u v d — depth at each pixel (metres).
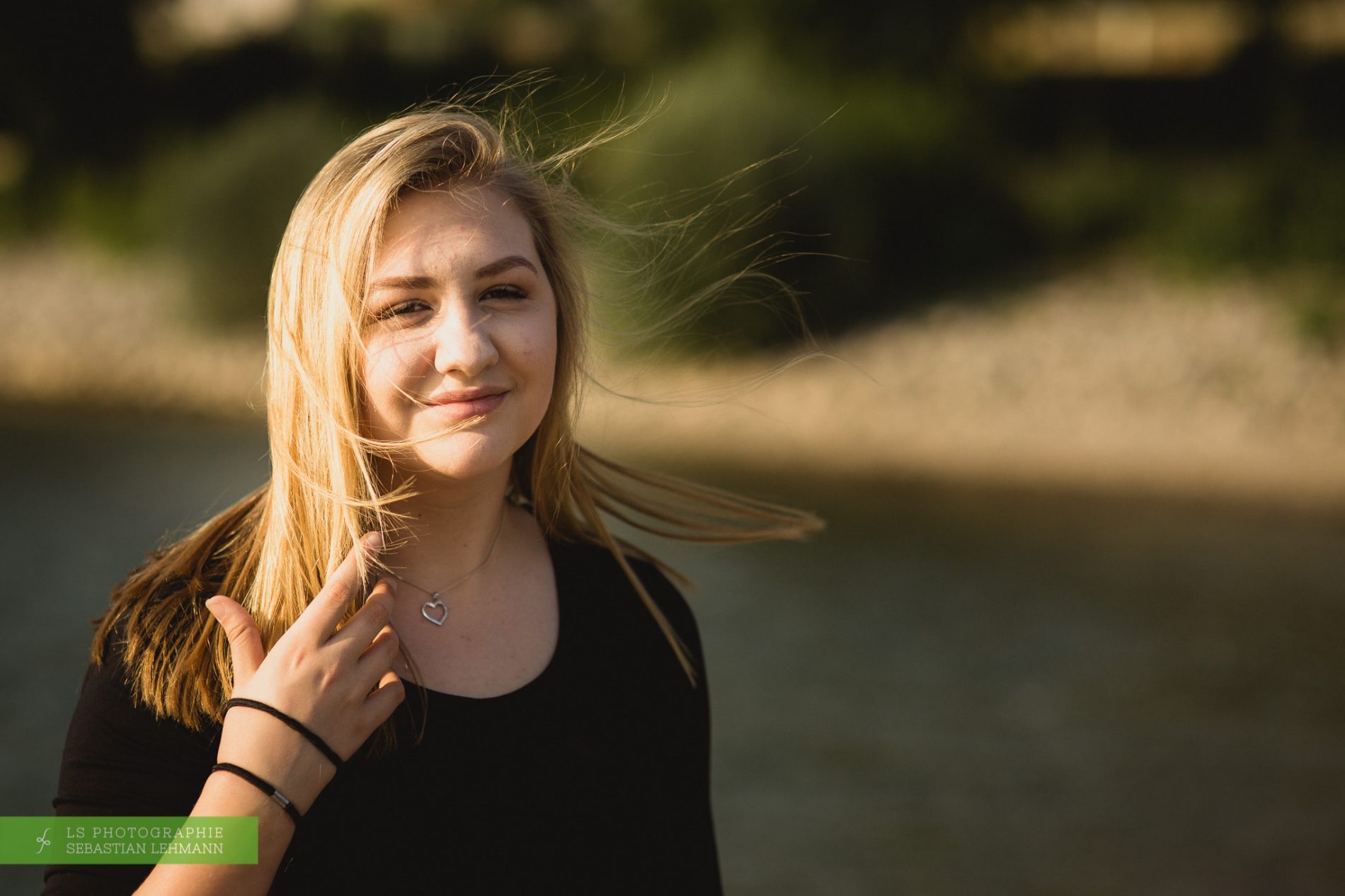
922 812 5.76
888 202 19.23
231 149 20.94
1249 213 18.67
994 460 14.61
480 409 1.29
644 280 1.91
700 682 1.56
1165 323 17.69
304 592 1.30
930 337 17.84
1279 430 15.16
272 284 1.33
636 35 24.44
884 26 23.05
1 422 16.03
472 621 1.39
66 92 26.17
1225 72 24.98
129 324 20.16
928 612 9.04
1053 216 19.89
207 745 1.22
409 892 1.26
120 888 1.17
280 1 28.42
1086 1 27.75
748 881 5.08
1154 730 6.83
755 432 15.36
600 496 1.69
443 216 1.30
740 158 17.34
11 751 6.03
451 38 25.86
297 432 1.30
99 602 8.64
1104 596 9.52
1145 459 14.48
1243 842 5.46
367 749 1.27
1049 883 5.07
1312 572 10.30
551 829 1.34
